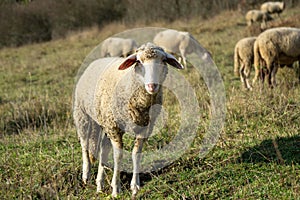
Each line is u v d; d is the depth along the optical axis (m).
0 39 27.41
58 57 16.84
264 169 4.28
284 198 3.61
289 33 7.79
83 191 4.43
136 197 4.09
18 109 7.71
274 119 5.52
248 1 25.31
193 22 23.73
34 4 28.53
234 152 4.75
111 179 4.67
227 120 5.82
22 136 6.44
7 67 15.97
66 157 5.21
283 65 8.27
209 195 3.92
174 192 4.00
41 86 11.48
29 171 4.85
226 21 21.27
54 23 28.27
